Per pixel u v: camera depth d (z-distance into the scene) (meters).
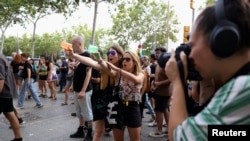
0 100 4.42
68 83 9.15
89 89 5.07
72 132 5.82
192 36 0.94
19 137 4.65
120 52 3.63
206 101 0.96
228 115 0.80
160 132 5.61
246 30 0.84
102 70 3.31
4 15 24.02
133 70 3.39
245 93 0.78
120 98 3.33
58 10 20.38
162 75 5.30
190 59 1.01
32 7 21.86
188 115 0.97
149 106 6.48
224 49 0.81
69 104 9.29
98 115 3.55
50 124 6.48
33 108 8.41
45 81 11.16
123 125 3.34
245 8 0.85
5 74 4.35
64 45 3.14
